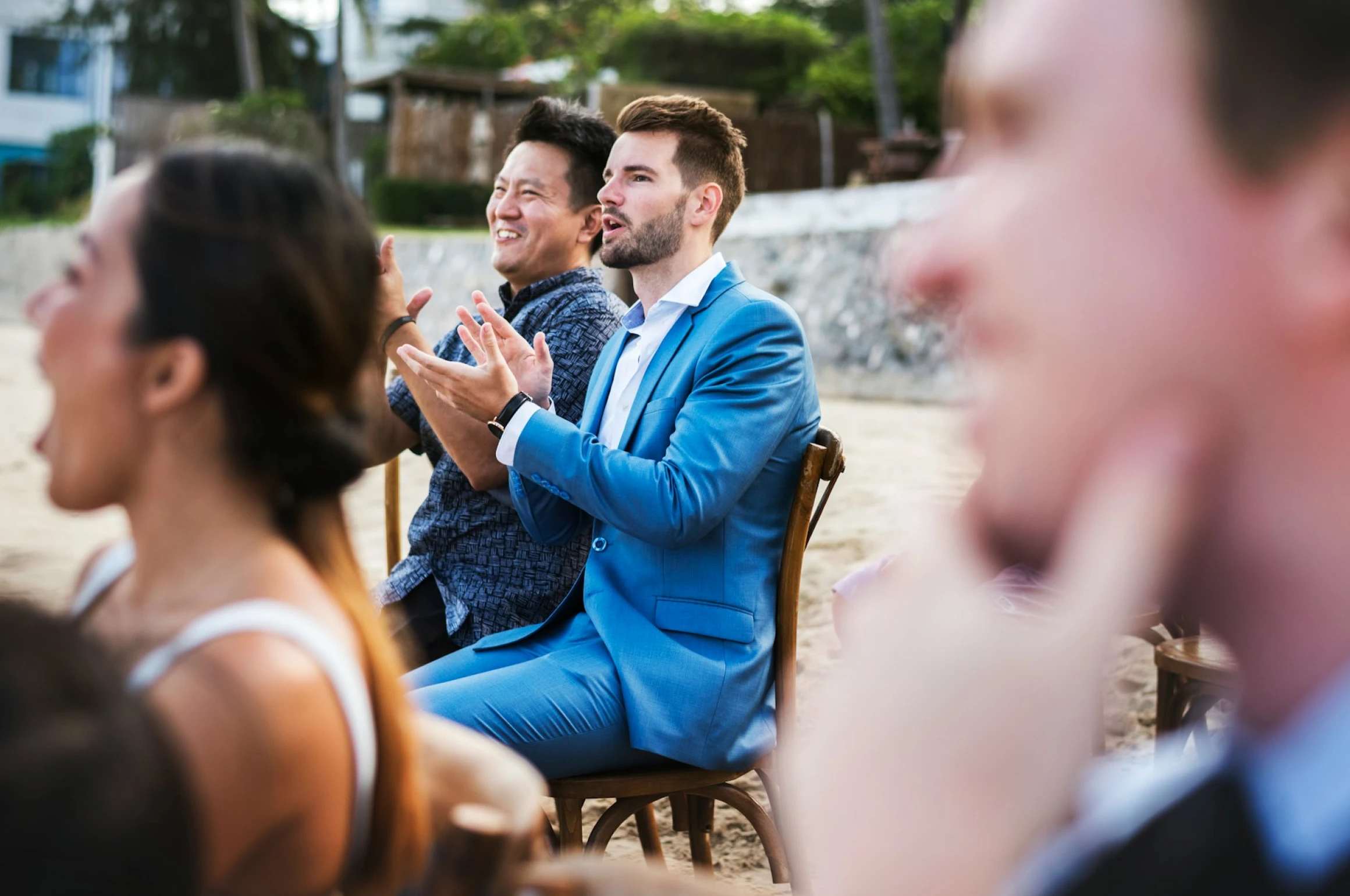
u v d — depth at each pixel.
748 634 2.35
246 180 0.95
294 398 0.96
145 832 0.71
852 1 39.59
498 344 2.37
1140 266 0.37
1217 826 0.40
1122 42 0.37
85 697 0.72
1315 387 0.36
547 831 2.51
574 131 3.04
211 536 0.97
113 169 33.28
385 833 0.98
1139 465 0.37
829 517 5.42
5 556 5.71
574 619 2.51
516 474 2.59
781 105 25.36
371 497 7.03
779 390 2.36
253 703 0.87
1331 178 0.35
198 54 40.41
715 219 2.64
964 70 0.41
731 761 2.28
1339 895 0.37
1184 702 2.61
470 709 2.19
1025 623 0.39
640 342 2.59
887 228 11.36
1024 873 0.39
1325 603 0.38
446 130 24.84
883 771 0.40
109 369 0.94
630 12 32.12
